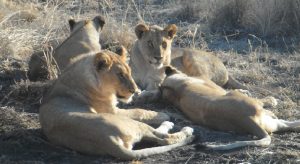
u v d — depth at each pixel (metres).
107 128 9.12
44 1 20.45
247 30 18.09
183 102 11.23
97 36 13.89
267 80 14.00
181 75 12.06
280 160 9.37
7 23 16.36
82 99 10.07
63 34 16.33
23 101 12.07
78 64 10.38
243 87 13.52
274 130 10.41
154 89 13.30
